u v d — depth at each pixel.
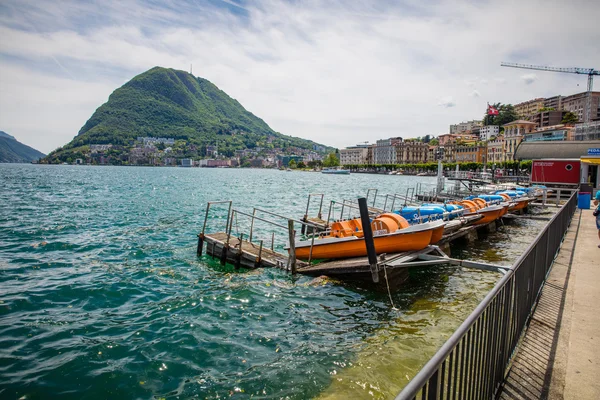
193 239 21.84
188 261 16.72
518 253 18.47
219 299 11.82
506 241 21.52
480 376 4.11
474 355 3.86
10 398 6.80
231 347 8.73
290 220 14.20
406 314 10.68
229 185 82.75
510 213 30.02
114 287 13.01
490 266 11.41
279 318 10.44
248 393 6.95
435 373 2.77
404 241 13.99
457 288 13.12
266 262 15.14
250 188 74.38
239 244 15.97
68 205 38.47
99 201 43.03
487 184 47.00
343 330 9.63
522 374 5.02
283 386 7.11
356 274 12.98
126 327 9.84
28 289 12.70
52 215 31.09
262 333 9.48
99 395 6.98
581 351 5.58
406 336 9.19
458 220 19.14
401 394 2.24
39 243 20.05
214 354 8.42
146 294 12.39
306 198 51.94
